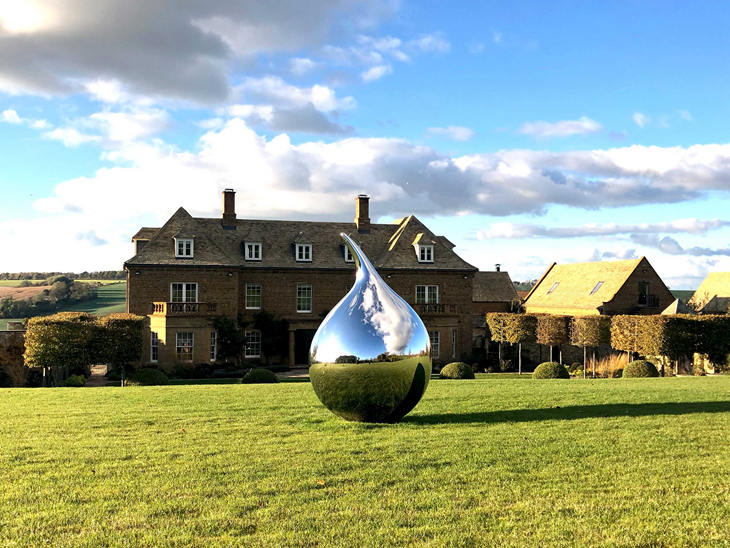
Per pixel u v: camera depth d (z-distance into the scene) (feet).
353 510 20.74
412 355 34.60
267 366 124.36
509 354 141.18
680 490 22.80
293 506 21.17
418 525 19.47
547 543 18.07
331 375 34.78
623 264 155.33
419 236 138.21
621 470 25.43
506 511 20.68
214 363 116.98
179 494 22.49
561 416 38.37
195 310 115.03
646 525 19.35
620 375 106.73
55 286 272.92
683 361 109.60
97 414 39.83
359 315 35.12
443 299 137.18
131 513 20.56
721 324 94.22
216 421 36.96
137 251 131.03
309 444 30.32
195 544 18.03
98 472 25.32
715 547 17.70
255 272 128.47
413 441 30.89
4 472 25.41
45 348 82.33
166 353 111.65
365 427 34.91
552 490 22.84
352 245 37.83
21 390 57.77
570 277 171.32
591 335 110.93
